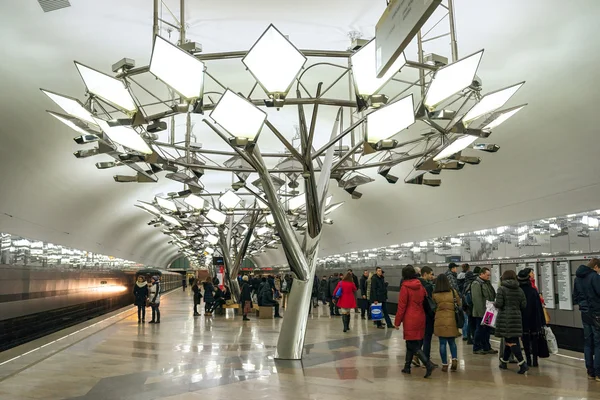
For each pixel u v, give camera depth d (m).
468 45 8.78
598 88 8.83
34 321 16.59
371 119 6.65
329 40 9.22
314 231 10.75
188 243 33.34
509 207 13.99
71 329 15.59
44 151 13.40
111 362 10.14
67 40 8.71
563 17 7.61
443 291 9.05
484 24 8.12
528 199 13.10
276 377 8.58
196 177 11.80
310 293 10.84
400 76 10.05
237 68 10.48
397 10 3.71
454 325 8.91
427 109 6.43
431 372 8.72
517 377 8.45
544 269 12.37
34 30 8.31
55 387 7.93
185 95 6.09
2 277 13.88
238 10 8.09
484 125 7.39
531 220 13.01
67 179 16.31
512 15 7.82
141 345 12.62
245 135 6.70
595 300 8.09
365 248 27.27
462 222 16.86
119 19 8.18
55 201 17.19
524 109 10.49
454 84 5.92
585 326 8.30
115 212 24.11
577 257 11.14
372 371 9.06
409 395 7.25
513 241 13.82
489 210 15.07
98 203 20.81
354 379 8.38
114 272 30.61
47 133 12.51
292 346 10.45
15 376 8.79
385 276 24.11
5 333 14.02
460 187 15.62
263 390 7.61
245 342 13.15
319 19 8.44
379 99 6.22
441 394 7.29
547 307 12.17
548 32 8.03
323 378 8.48
